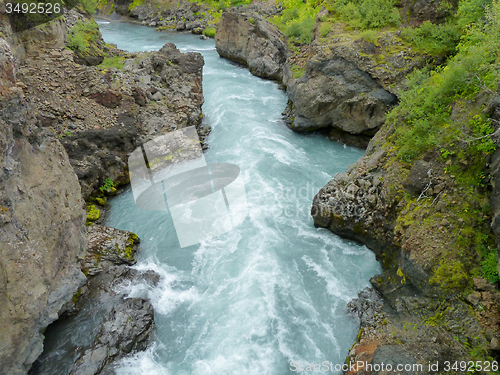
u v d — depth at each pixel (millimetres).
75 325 8969
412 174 10078
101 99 15195
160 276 10539
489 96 9555
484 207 8742
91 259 10414
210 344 8820
